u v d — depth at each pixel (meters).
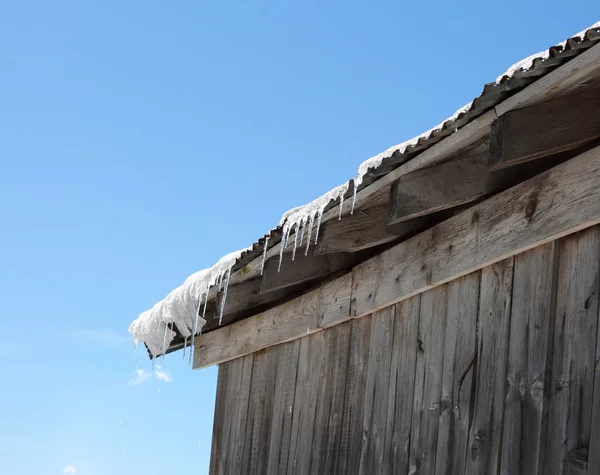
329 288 5.43
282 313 5.96
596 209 3.37
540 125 3.42
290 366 5.77
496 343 3.85
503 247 3.87
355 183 4.05
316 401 5.34
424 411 4.27
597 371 3.27
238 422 6.32
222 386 6.76
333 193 4.27
